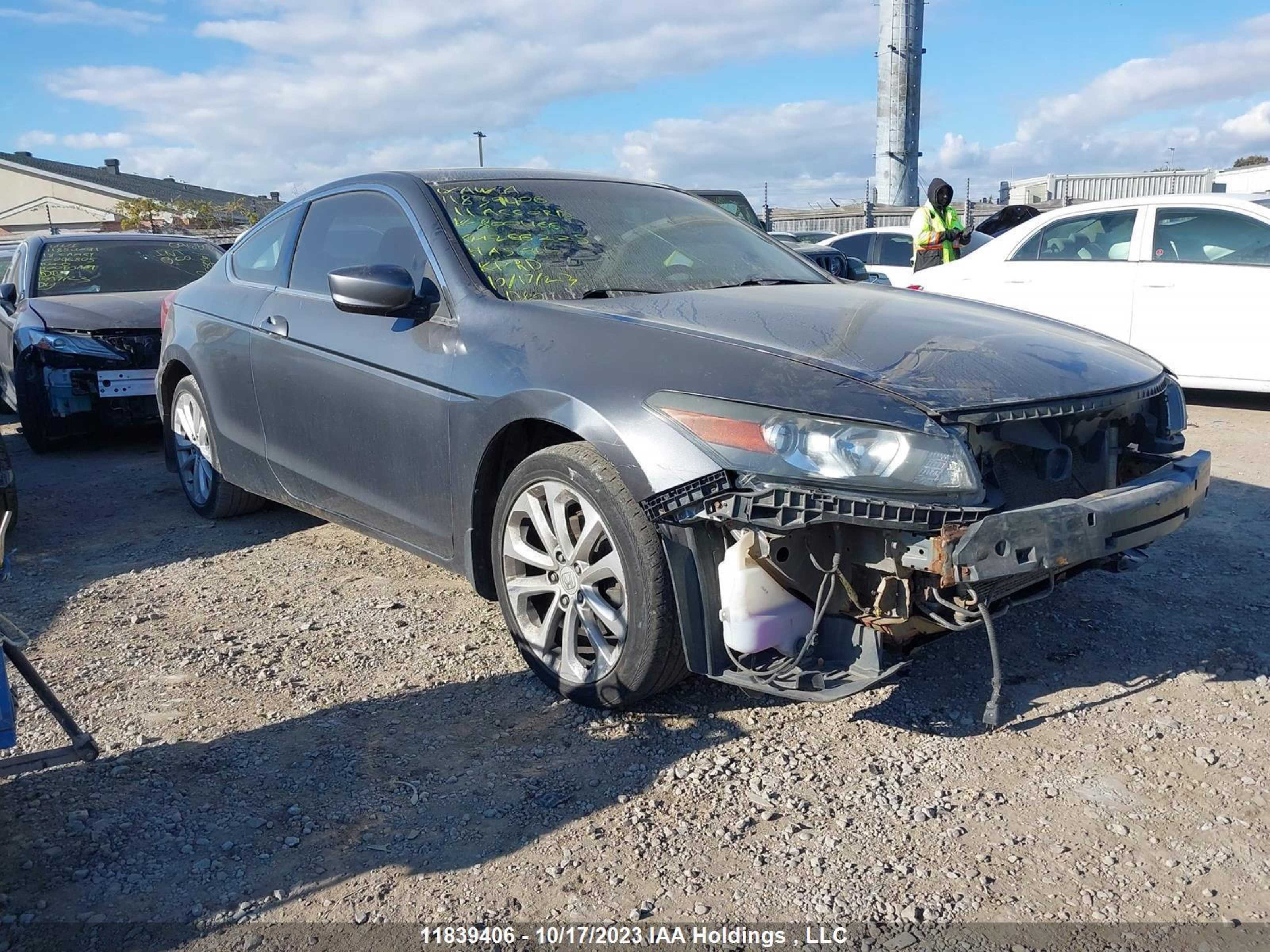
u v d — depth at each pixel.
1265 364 7.38
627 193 4.32
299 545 4.92
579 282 3.59
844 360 2.80
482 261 3.61
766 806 2.67
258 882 2.38
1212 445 6.61
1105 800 2.68
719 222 4.37
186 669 3.53
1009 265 8.63
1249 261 7.47
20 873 2.40
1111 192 25.20
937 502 2.53
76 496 6.01
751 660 2.81
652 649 2.88
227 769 2.87
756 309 3.27
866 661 2.70
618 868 2.43
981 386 2.73
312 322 4.13
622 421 2.87
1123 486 2.92
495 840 2.54
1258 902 2.28
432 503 3.60
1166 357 7.78
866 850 2.49
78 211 44.09
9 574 4.51
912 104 24.25
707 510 2.69
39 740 3.04
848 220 21.55
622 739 3.01
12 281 8.23
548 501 3.12
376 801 2.71
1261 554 4.48
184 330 5.14
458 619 3.95
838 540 2.69
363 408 3.83
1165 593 4.06
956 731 3.04
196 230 35.62
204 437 5.23
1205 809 2.63
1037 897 2.31
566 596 3.14
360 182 4.25
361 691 3.35
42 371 6.89
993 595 2.72
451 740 3.02
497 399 3.22
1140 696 3.24
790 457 2.60
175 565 4.66
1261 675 3.35
